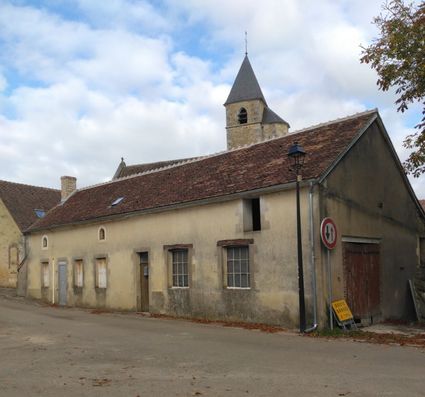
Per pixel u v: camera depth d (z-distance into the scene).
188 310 16.20
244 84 40.03
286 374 7.77
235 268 15.05
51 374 8.00
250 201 14.91
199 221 16.03
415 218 18.58
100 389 7.02
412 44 13.17
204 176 17.42
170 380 7.48
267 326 13.64
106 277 20.00
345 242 13.93
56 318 16.53
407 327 14.27
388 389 6.82
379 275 15.55
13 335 12.43
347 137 14.54
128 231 18.97
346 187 14.20
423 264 19.03
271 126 39.56
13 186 35.09
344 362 8.72
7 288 30.92
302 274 12.44
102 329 13.50
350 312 13.25
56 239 23.45
